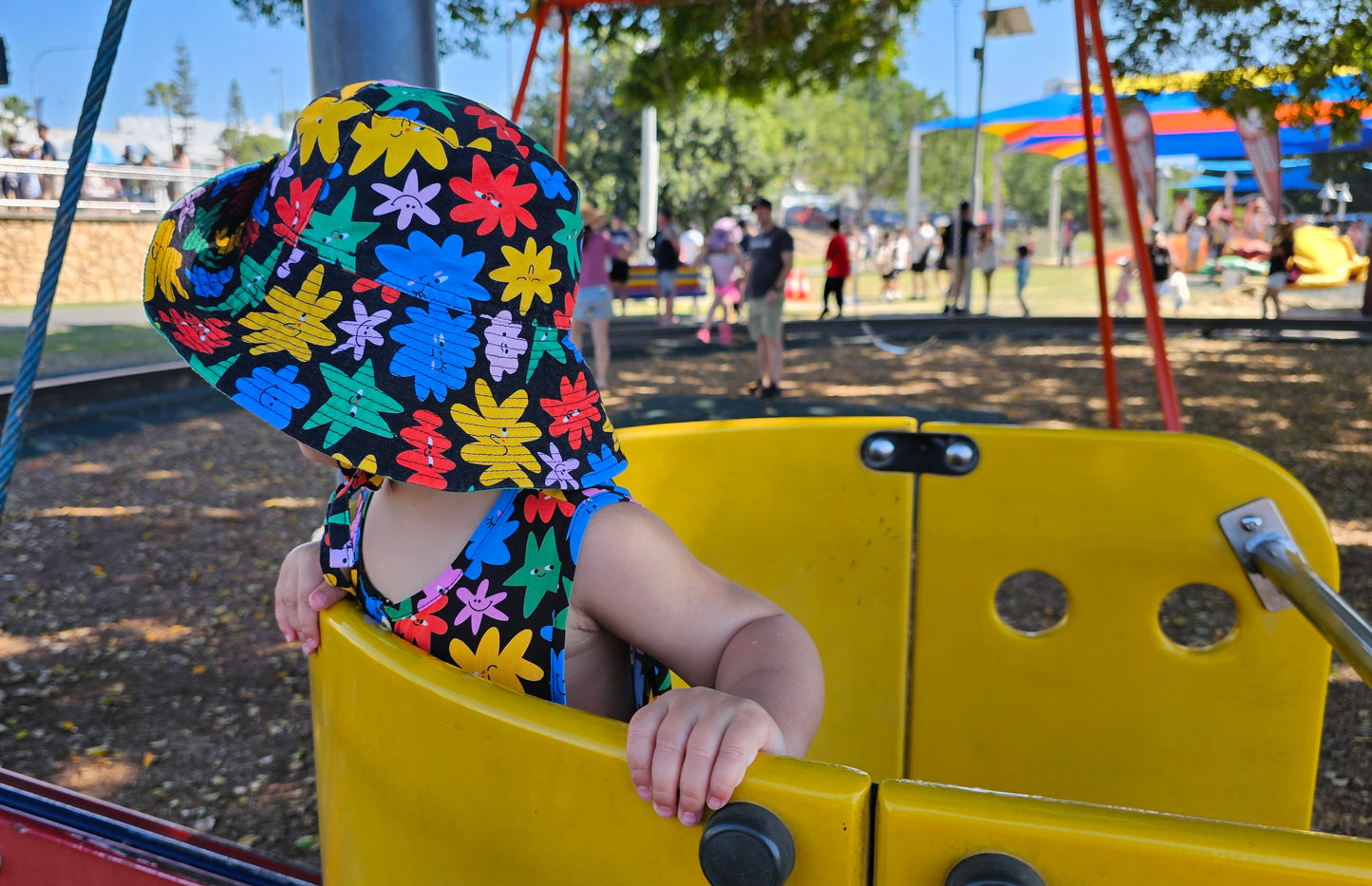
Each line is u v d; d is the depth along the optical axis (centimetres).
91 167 1335
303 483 569
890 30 710
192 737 285
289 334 78
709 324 1149
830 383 901
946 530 140
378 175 77
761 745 55
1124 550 133
